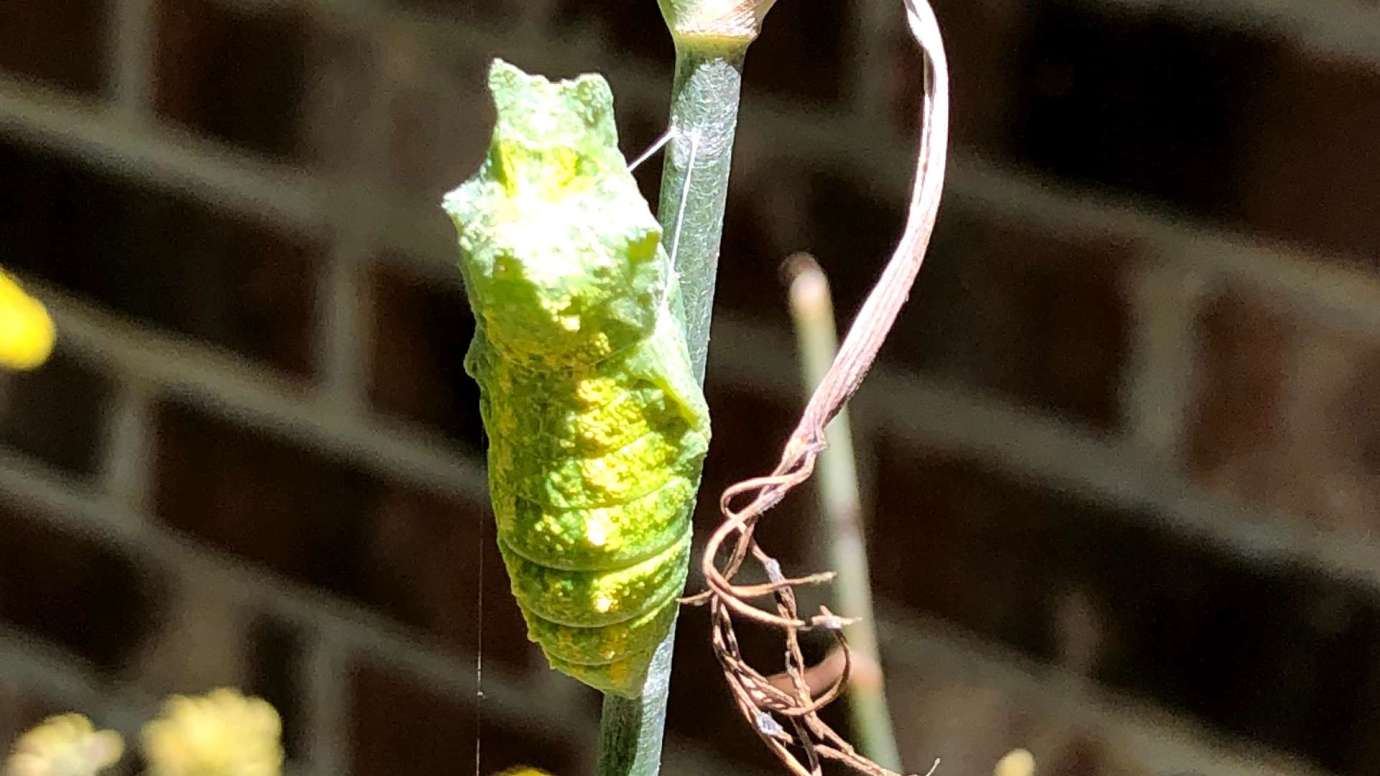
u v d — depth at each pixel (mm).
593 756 696
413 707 731
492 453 445
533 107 403
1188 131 568
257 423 731
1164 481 593
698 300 419
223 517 749
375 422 706
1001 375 607
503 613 700
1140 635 609
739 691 463
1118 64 571
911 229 448
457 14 653
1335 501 574
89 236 742
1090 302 590
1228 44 558
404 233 680
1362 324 560
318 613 740
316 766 759
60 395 770
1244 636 595
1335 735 589
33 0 726
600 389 421
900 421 623
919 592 635
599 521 430
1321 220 559
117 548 780
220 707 661
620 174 409
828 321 524
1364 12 541
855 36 596
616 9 626
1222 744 606
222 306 724
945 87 451
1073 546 610
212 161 710
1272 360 573
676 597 448
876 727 524
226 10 691
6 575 811
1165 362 585
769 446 637
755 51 612
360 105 676
